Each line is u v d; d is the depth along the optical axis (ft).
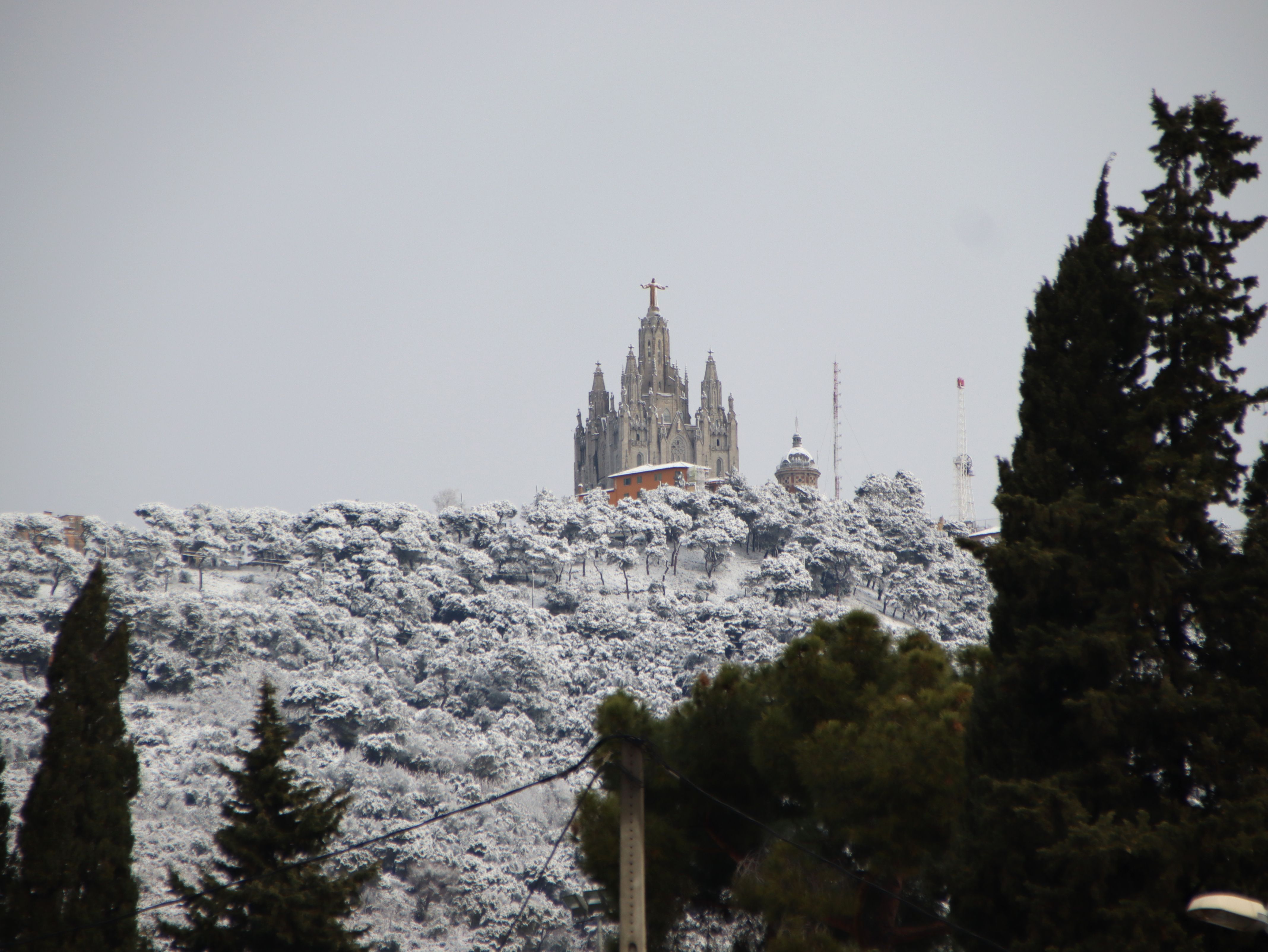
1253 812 304.91
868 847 329.31
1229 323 364.17
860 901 333.83
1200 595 336.90
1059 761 339.57
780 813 363.56
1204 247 370.73
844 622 374.02
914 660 374.43
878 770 324.60
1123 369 382.01
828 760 328.90
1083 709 328.08
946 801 331.16
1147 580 336.70
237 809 462.60
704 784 358.23
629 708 366.43
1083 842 307.17
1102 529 349.82
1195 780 324.60
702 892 365.61
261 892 435.12
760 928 365.61
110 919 409.08
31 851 442.50
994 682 342.85
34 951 427.74
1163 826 304.30
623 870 261.03
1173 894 304.50
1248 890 299.99
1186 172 380.78
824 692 355.36
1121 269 384.27
